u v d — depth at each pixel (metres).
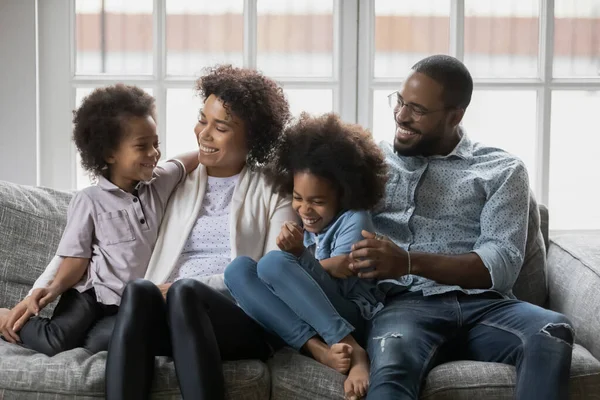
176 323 2.35
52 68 3.44
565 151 3.60
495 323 2.56
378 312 2.64
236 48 3.51
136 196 2.85
